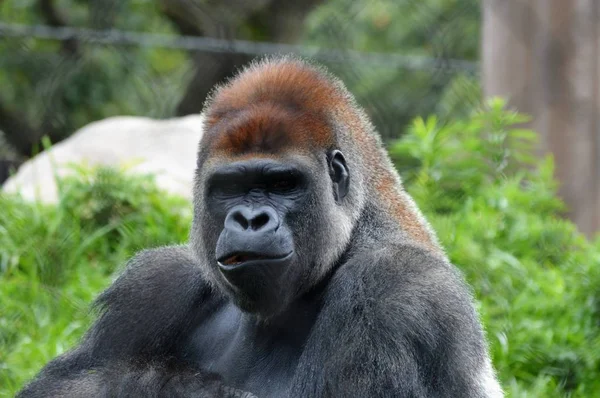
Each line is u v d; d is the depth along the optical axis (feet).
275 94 47.37
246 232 43.91
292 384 46.21
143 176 85.66
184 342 52.47
